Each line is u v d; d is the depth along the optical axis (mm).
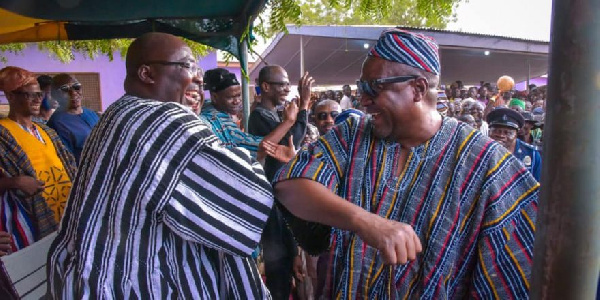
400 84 1147
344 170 1258
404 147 1236
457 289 1190
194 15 3557
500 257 1130
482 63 13727
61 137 3391
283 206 1289
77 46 4785
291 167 1217
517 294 1114
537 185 1159
